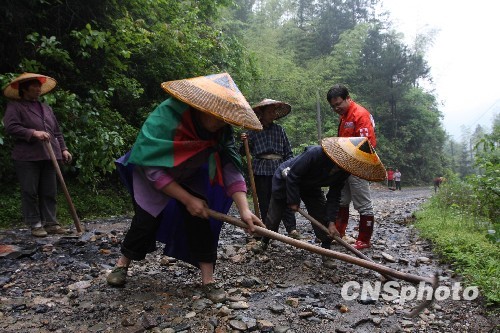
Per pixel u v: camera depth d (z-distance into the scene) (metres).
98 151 6.96
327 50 37.22
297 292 3.51
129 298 3.20
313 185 4.24
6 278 3.62
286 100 24.81
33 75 5.02
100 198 8.70
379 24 42.09
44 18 8.05
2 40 7.53
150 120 2.79
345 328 2.93
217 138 2.99
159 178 2.77
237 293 3.43
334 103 5.12
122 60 9.72
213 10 12.45
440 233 5.84
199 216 2.90
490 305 3.39
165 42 10.25
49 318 2.87
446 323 3.12
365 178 3.69
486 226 6.19
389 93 36.72
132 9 10.00
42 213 5.46
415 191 23.59
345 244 4.26
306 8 42.59
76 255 4.42
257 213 4.96
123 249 3.34
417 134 38.34
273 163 5.57
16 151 5.15
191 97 2.62
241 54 12.78
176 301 3.17
